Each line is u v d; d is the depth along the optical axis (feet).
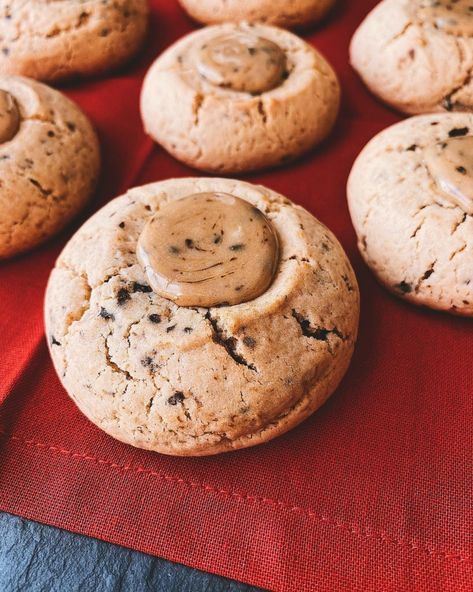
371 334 0.60
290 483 0.53
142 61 0.79
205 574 0.51
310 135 0.68
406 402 0.57
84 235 0.58
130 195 0.59
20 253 0.65
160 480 0.54
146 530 0.52
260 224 0.55
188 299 0.53
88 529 0.52
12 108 0.64
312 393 0.53
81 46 0.74
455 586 0.50
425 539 0.51
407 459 0.54
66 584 0.51
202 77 0.68
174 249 0.54
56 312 0.55
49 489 0.54
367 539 0.51
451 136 0.61
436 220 0.57
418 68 0.69
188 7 0.80
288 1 0.76
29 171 0.63
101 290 0.54
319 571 0.50
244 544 0.51
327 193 0.68
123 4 0.75
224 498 0.53
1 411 0.56
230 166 0.68
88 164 0.67
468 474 0.53
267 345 0.52
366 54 0.72
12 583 0.51
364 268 0.63
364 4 0.82
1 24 0.73
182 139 0.68
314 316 0.53
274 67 0.67
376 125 0.72
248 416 0.51
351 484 0.53
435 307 0.59
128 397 0.52
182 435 0.52
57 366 0.55
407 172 0.60
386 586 0.50
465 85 0.68
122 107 0.75
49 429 0.56
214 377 0.51
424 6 0.70
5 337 0.61
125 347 0.52
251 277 0.53
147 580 0.51
